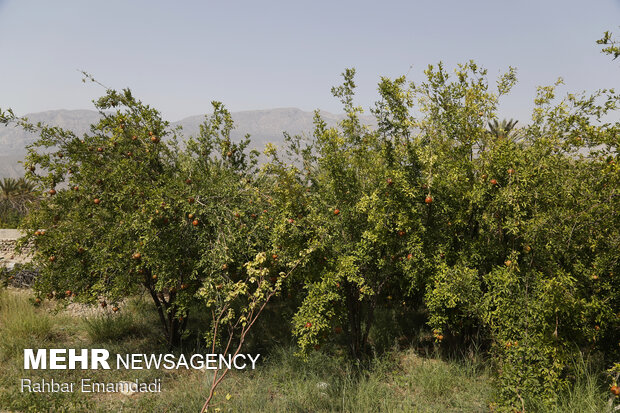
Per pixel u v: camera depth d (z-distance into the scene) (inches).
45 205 221.1
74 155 219.8
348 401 183.0
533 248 187.2
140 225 199.2
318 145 237.1
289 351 234.1
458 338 233.3
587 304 175.3
